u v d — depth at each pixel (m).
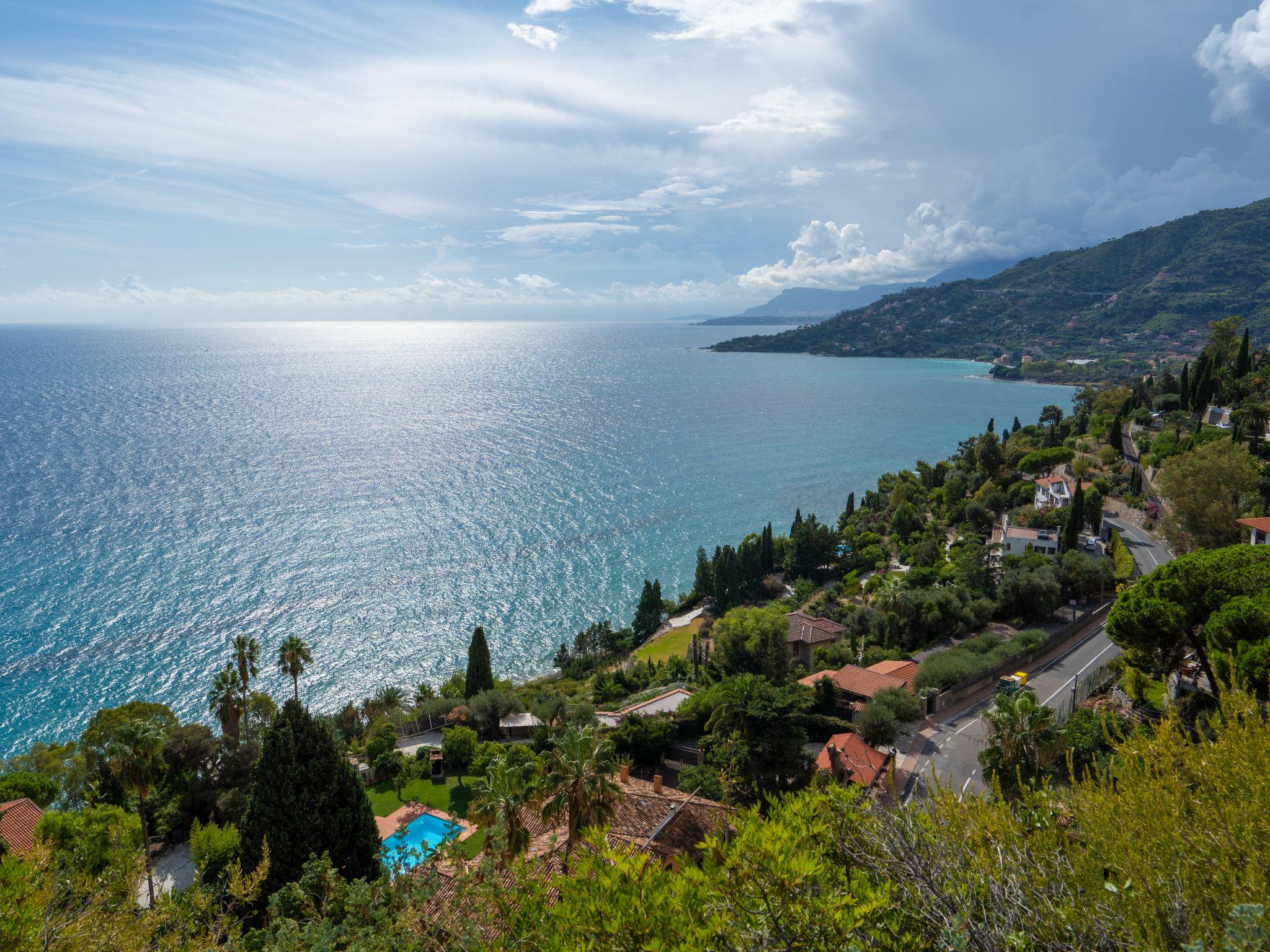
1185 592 36.44
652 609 95.88
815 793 9.75
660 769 50.28
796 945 7.27
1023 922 8.34
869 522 125.69
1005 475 123.00
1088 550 84.19
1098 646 61.53
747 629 67.44
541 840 31.11
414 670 89.88
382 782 51.75
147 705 53.25
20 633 95.06
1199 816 9.35
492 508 158.50
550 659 93.38
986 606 68.94
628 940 7.25
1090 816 10.48
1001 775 35.19
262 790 31.62
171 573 115.81
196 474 180.75
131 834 21.84
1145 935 7.94
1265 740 9.97
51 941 12.55
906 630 67.25
